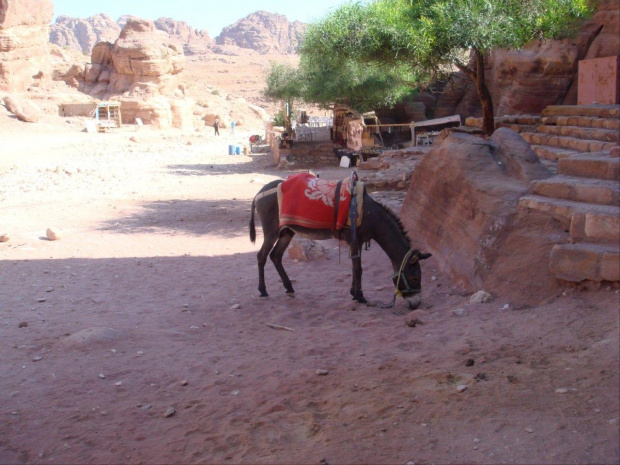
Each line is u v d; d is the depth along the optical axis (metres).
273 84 39.38
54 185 22.55
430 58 16.20
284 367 5.47
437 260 8.73
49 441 4.23
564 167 8.02
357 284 7.44
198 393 5.00
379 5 16.69
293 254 10.17
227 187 22.06
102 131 54.50
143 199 18.84
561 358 4.93
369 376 5.07
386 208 7.24
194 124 70.12
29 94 60.31
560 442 3.67
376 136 33.56
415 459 3.70
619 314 5.55
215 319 7.20
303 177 7.50
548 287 6.55
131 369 5.55
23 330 6.70
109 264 10.27
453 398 4.41
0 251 11.24
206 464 3.89
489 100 16.88
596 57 22.17
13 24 60.38
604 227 6.29
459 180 8.51
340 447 3.93
